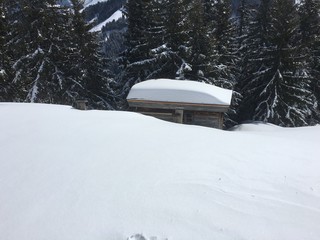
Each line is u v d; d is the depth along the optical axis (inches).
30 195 167.5
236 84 1121.4
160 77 893.2
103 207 157.2
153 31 915.4
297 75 914.1
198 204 162.9
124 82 1055.6
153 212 154.2
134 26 1033.5
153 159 216.5
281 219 154.6
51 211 153.8
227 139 284.5
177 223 146.6
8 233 138.7
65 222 145.7
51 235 137.4
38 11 787.4
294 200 174.4
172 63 871.7
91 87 1018.1
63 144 238.4
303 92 873.5
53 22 821.2
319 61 1028.5
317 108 1044.5
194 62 885.8
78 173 192.2
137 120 336.2
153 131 287.6
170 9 855.1
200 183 185.6
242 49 1269.7
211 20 1144.8
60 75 840.3
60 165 202.5
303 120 876.0
